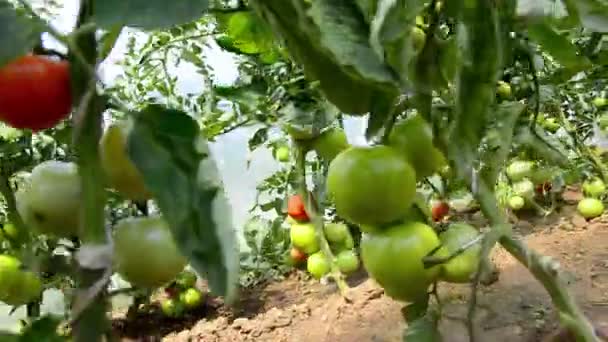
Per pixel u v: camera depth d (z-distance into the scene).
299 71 1.74
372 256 0.70
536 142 1.04
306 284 3.14
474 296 0.61
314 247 2.54
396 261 0.69
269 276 3.23
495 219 0.59
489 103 0.57
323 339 2.20
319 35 0.50
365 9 0.50
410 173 0.68
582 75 2.75
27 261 0.52
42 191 0.58
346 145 1.55
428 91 0.61
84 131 0.46
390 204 0.68
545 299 2.07
